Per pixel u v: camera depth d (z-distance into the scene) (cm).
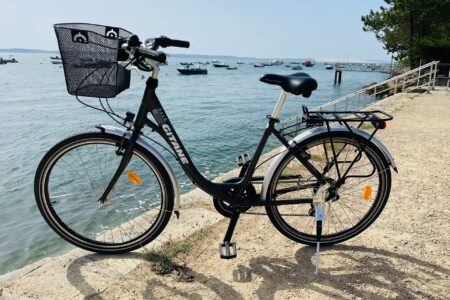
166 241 279
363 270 252
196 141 1609
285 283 237
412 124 751
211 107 3006
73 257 258
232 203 254
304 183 263
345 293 229
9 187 883
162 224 259
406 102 1080
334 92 4650
